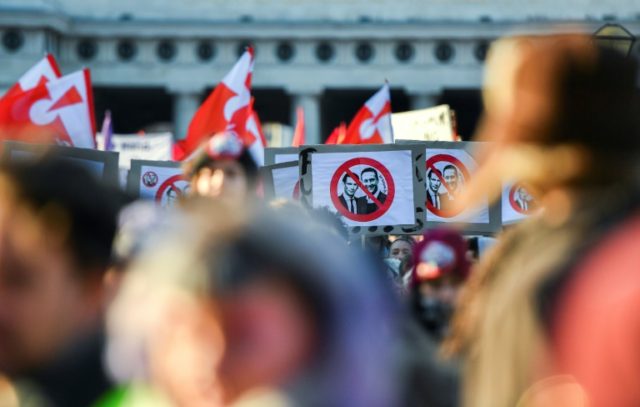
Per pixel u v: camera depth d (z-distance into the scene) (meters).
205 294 10.27
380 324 10.77
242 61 76.50
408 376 19.69
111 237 13.90
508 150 15.01
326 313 10.33
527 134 14.81
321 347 10.31
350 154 60.50
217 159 27.75
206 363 10.28
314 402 10.25
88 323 13.81
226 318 10.24
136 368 11.30
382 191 60.19
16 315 13.51
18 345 13.62
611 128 14.48
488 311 14.65
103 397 13.45
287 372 10.27
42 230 13.44
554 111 14.56
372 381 10.53
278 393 10.24
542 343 13.06
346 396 10.33
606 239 13.20
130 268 12.34
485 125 15.38
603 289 12.12
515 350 13.49
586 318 12.21
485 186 15.27
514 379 13.47
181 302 10.29
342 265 10.58
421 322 23.06
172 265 10.42
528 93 14.66
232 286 10.23
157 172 65.12
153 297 10.55
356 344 10.44
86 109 72.25
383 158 60.41
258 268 10.26
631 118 14.53
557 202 14.87
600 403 11.81
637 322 11.66
